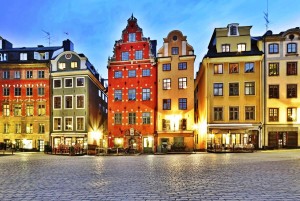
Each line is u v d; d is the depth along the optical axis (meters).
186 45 45.16
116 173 15.22
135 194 9.52
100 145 55.28
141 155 35.06
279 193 9.44
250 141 40.91
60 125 48.81
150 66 46.28
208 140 41.34
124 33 47.47
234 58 42.16
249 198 8.79
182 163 20.92
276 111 41.09
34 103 49.69
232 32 43.41
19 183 12.01
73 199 8.92
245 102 41.75
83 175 14.52
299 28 42.03
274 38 41.75
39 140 49.09
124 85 46.78
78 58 49.16
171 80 45.06
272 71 41.62
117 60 47.31
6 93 50.34
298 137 40.28
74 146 39.25
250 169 16.08
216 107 42.19
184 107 44.38
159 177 13.38
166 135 44.12
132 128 45.75
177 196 9.14
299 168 16.34
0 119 50.00
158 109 45.00
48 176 14.22
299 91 40.97
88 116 48.41
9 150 47.88
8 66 50.22
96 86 54.16
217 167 17.53
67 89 48.97
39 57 52.12
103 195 9.43
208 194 9.38
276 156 26.59
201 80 47.62
